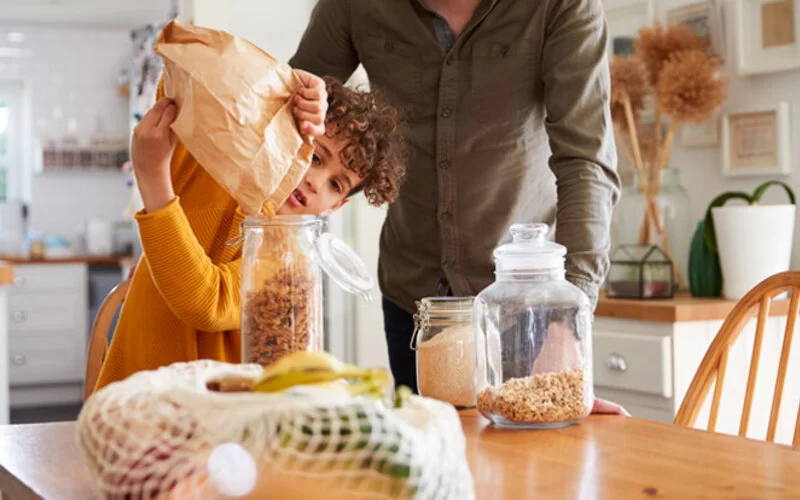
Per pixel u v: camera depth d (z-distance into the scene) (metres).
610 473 0.82
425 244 1.76
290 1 3.60
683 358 2.23
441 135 1.68
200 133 1.00
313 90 1.05
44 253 5.98
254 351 1.00
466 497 0.67
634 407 2.33
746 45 2.59
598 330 2.42
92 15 5.90
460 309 1.15
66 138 6.30
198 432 0.63
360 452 0.60
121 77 6.26
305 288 1.01
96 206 6.45
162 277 1.13
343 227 3.70
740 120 2.62
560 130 1.52
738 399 2.30
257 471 0.62
